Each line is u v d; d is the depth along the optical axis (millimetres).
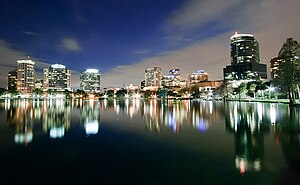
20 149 21141
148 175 14078
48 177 13984
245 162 16016
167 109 78500
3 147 22078
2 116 54906
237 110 63594
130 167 15633
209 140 23906
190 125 35844
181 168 15188
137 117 51625
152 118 48781
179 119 45125
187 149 20203
